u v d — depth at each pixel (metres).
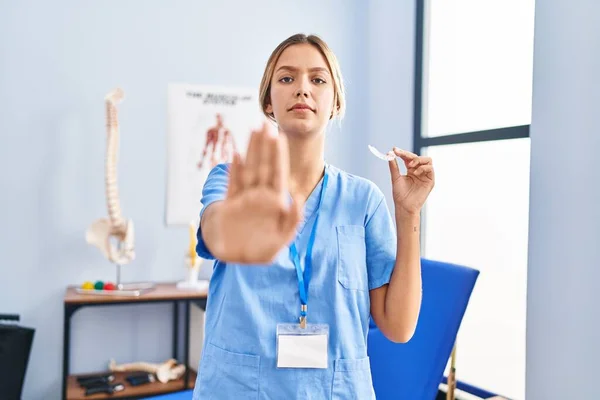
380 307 1.12
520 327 2.48
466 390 2.67
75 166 2.86
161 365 2.83
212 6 3.08
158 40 2.99
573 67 2.08
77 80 2.86
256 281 1.02
